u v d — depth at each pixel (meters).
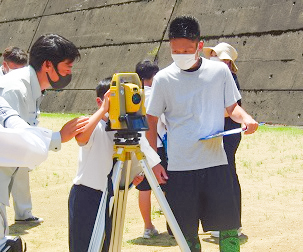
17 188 6.84
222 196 4.17
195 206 4.20
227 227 4.19
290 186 8.66
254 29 21.61
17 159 3.04
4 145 3.01
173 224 3.59
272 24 21.20
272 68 20.53
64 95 27.58
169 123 4.25
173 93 4.18
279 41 20.77
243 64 21.34
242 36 21.88
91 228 3.91
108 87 4.02
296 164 10.60
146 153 4.07
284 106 19.59
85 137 3.40
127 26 26.42
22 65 6.48
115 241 3.73
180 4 24.62
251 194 8.12
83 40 28.20
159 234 6.23
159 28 24.89
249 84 20.84
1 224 3.38
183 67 4.10
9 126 3.16
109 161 3.90
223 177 4.19
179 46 4.03
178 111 4.19
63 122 19.95
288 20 20.84
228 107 4.27
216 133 4.15
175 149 4.20
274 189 8.46
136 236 6.16
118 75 3.50
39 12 31.59
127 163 3.64
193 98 4.16
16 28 32.50
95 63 26.91
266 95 20.27
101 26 27.69
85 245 3.92
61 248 5.85
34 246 5.91
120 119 3.49
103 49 26.95
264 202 7.62
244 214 6.99
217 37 22.55
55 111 27.56
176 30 4.02
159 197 3.60
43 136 3.14
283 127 18.02
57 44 3.41
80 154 3.97
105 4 28.19
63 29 29.61
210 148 4.16
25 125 3.14
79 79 27.30
